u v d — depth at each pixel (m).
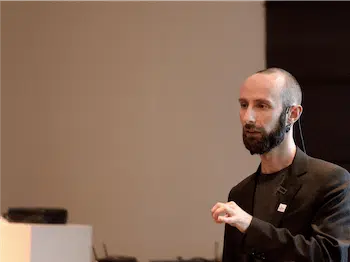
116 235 9.50
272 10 9.38
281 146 4.63
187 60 9.58
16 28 9.83
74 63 9.73
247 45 9.46
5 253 5.16
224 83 9.49
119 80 9.66
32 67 9.77
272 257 4.20
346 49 9.08
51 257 5.08
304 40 9.23
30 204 9.62
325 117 9.02
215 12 9.55
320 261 4.14
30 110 9.73
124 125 9.60
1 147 9.71
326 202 4.39
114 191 9.55
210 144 9.46
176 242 9.42
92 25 9.74
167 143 9.53
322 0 9.21
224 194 9.41
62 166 9.64
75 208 9.57
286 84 4.56
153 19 9.66
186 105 9.54
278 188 4.64
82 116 9.67
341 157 8.92
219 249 9.29
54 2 9.79
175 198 9.46
